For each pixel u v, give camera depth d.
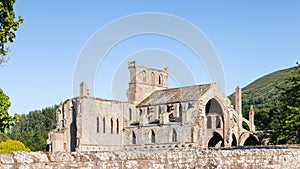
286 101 58.34
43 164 15.69
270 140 58.56
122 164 17.97
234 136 106.12
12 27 27.05
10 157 15.05
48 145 100.88
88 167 16.88
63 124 104.69
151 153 19.23
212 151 21.50
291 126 52.91
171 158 19.75
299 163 25.22
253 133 104.00
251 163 22.80
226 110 103.00
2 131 25.78
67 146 101.19
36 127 164.00
